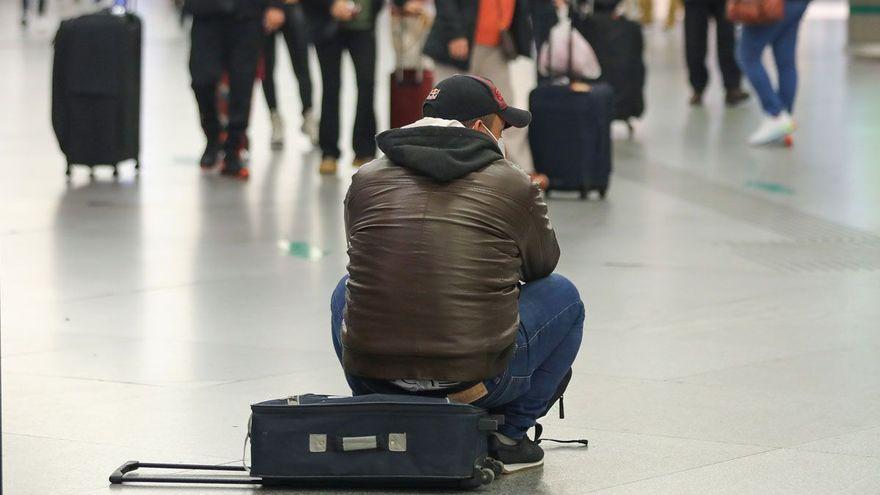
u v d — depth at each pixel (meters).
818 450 8.45
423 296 7.43
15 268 13.70
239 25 19.27
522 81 21.59
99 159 19.05
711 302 12.49
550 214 17.03
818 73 32.81
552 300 7.86
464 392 7.60
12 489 7.73
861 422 9.04
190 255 14.41
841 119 25.38
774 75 33.16
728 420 9.08
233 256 14.39
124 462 8.23
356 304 7.57
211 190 18.52
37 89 29.62
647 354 10.74
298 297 12.66
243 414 9.21
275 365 10.43
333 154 20.05
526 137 18.23
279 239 15.30
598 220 16.64
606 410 9.31
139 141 19.67
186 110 26.92
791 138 23.36
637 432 8.82
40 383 9.91
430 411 7.41
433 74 19.38
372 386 7.71
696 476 7.98
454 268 7.44
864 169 20.28
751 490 7.74
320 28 19.58
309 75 22.86
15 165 20.36
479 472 7.55
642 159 21.55
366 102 20.22
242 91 19.41
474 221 7.53
